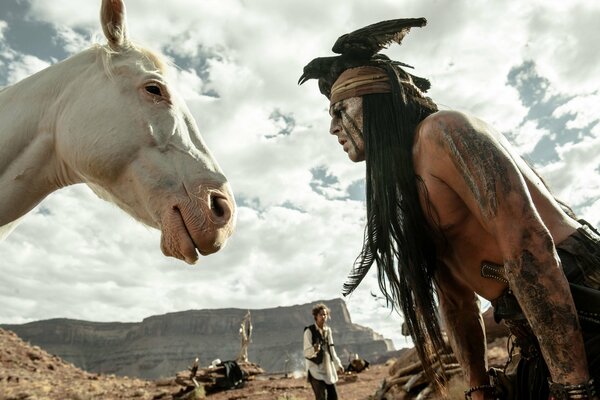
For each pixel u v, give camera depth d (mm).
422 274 1521
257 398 14188
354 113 1668
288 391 15227
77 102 2801
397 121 1587
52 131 2863
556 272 1228
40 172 2881
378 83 1651
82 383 24422
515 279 1257
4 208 2783
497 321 1579
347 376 15930
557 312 1203
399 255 1527
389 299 1627
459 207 1466
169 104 2754
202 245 2410
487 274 1487
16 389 18062
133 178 2641
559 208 1508
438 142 1436
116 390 20266
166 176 2555
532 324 1243
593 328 1289
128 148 2633
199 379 19031
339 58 1735
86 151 2682
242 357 33688
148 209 2586
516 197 1280
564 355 1200
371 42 1672
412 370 9484
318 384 7809
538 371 1475
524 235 1251
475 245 1493
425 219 1517
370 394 11250
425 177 1490
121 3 2807
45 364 30906
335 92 1708
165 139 2648
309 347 7938
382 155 1566
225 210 2492
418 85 1827
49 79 2926
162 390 18906
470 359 1802
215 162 2732
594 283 1325
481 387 1771
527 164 1579
